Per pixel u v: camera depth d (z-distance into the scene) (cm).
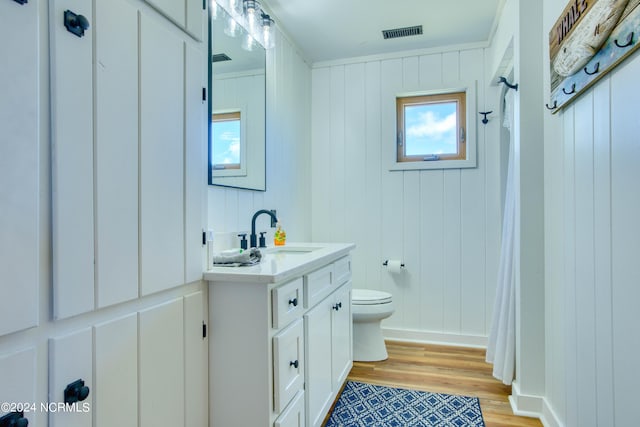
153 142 100
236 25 197
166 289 107
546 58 179
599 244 124
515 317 211
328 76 321
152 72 100
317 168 323
